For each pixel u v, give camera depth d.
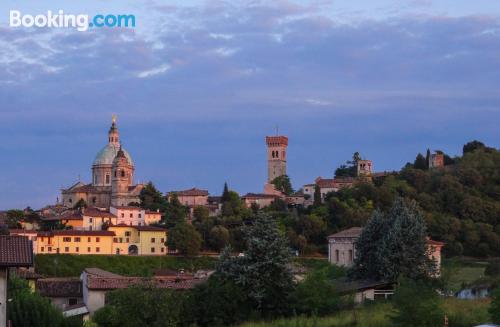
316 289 96.00
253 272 97.25
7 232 137.62
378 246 113.38
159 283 110.06
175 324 89.56
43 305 82.00
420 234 111.94
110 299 92.81
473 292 117.12
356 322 84.19
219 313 93.31
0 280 62.31
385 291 108.88
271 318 94.88
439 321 76.31
